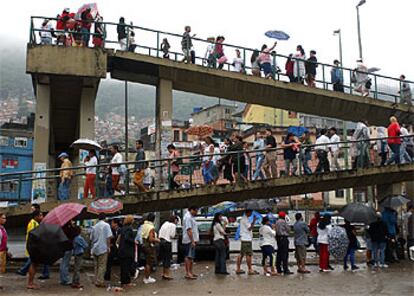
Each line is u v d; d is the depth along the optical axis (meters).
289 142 17.28
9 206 15.31
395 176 18.08
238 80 20.31
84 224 17.89
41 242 11.58
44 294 11.30
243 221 14.98
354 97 21.62
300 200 46.12
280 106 21.72
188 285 12.74
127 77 20.03
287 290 11.93
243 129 63.34
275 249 15.23
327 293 11.53
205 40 20.64
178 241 17.80
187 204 16.89
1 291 11.62
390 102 22.22
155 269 15.52
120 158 16.08
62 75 18.06
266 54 21.00
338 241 15.83
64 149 30.66
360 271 15.53
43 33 18.47
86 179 15.92
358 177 17.52
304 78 21.59
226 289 12.09
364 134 17.94
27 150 50.91
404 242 18.42
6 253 14.66
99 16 18.92
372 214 16.09
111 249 13.75
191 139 64.31
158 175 18.34
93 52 18.25
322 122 60.44
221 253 14.83
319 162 17.34
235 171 16.92
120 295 11.30
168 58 19.50
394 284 12.88
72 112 24.02
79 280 12.76
